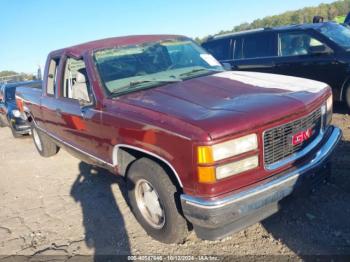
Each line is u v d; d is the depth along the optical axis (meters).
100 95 3.96
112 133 3.72
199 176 2.87
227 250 3.42
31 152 8.00
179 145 2.95
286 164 3.19
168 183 3.29
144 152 3.36
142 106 3.47
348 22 11.23
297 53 7.34
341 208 3.81
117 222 4.21
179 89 3.78
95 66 4.20
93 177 5.75
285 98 3.31
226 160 2.86
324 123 3.72
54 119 5.34
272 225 3.69
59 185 5.66
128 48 4.54
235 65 8.25
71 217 4.51
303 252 3.24
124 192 4.98
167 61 4.60
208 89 3.70
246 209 2.93
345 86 6.80
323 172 3.58
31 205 5.07
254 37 8.00
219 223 2.90
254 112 3.02
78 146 4.77
